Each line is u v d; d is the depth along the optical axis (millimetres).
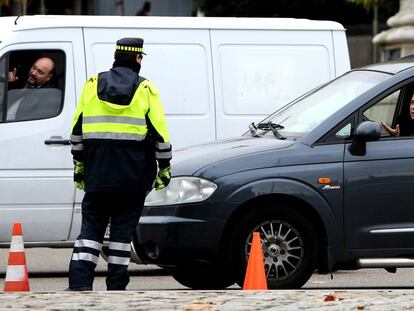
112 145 22719
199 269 26031
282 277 24250
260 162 24016
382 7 82500
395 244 24172
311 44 32156
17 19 30766
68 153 30250
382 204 24172
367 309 19406
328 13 90625
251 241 24094
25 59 30375
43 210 30125
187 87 31281
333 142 24328
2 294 21500
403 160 24203
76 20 30734
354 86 25656
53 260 34156
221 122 31438
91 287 22969
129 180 22781
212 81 31438
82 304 20125
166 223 23953
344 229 24094
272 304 19969
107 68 30703
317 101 25922
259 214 24062
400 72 25062
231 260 24031
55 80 30453
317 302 20188
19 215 30016
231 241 24016
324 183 24000
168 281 29391
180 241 23891
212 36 31547
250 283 22688
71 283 22812
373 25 88312
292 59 32000
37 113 30297
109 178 22750
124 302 20359
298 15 89375
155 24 31203
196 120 31281
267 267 24203
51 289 27641
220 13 85750
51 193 30125
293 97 31969
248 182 23844
